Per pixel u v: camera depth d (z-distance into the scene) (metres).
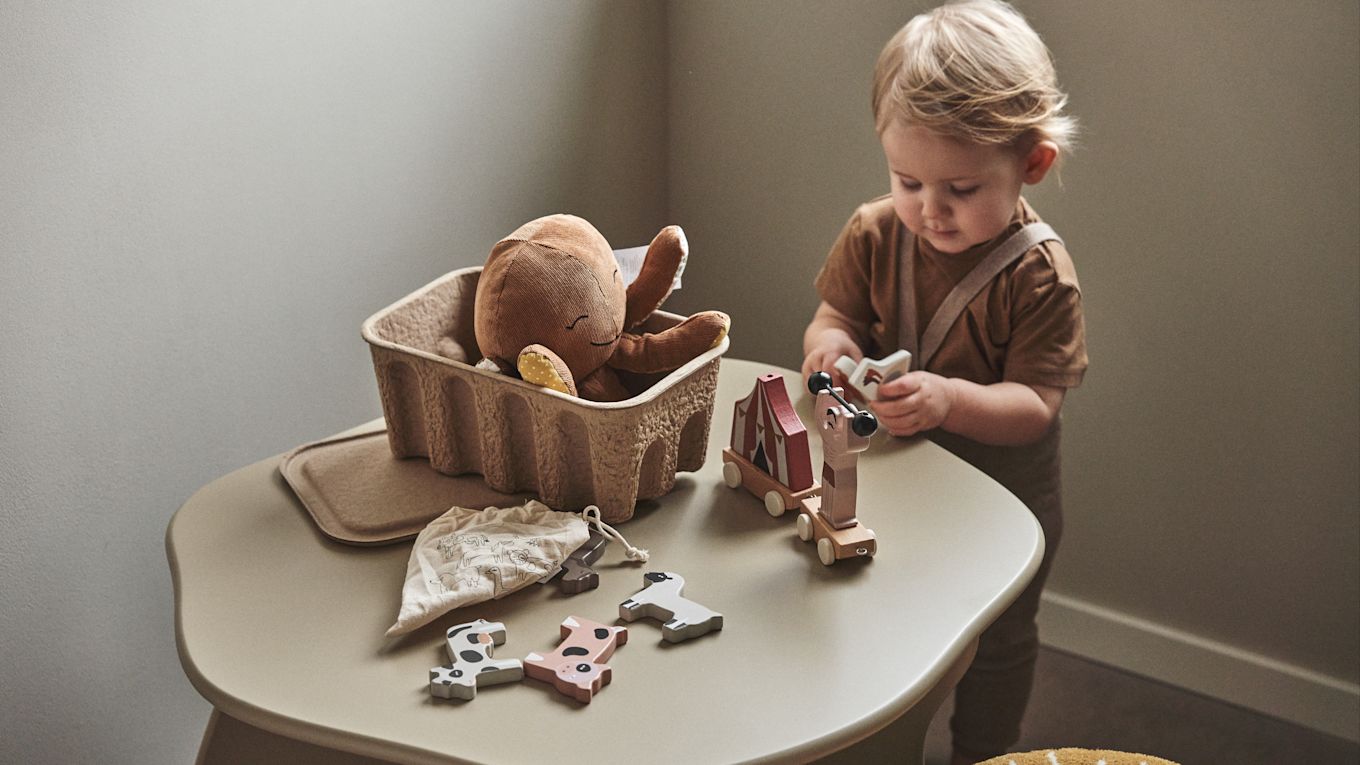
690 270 1.70
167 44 1.00
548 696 0.68
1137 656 1.54
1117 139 1.35
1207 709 1.48
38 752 1.05
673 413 0.86
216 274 1.09
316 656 0.71
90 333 1.00
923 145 1.08
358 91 1.17
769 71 1.53
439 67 1.25
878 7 1.42
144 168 1.00
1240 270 1.33
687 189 1.66
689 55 1.58
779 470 0.87
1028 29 1.14
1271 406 1.36
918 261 1.23
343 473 0.92
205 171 1.05
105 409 1.03
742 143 1.59
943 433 1.25
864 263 1.28
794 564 0.81
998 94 1.06
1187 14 1.27
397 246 1.26
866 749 0.84
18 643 1.01
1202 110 1.29
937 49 1.09
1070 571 1.57
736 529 0.86
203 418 1.11
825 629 0.74
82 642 1.06
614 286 0.89
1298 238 1.29
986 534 0.85
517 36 1.33
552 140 1.42
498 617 0.75
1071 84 1.36
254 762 0.76
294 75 1.10
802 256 1.59
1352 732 1.42
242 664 0.70
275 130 1.10
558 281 0.85
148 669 1.13
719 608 0.76
